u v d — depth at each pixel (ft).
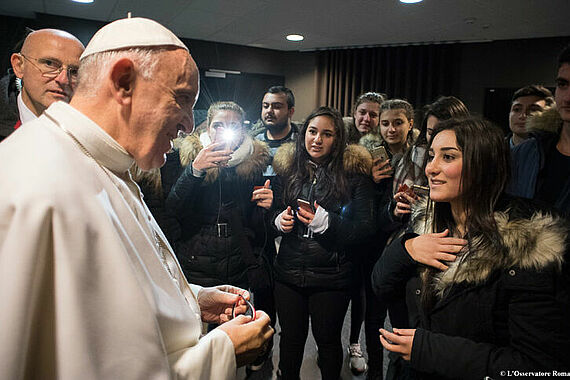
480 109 15.76
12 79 5.05
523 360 2.93
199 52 17.47
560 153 5.32
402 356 3.47
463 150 3.39
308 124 6.54
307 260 6.00
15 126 5.04
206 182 6.45
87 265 1.87
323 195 6.39
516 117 8.39
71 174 1.97
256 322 2.88
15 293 1.66
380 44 16.83
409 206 6.01
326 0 11.18
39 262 1.76
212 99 18.16
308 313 6.31
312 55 18.84
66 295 1.78
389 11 11.98
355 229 5.97
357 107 9.60
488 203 3.36
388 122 8.15
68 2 12.59
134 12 13.29
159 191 6.42
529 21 12.47
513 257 3.03
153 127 2.44
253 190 7.00
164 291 2.39
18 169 1.87
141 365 1.96
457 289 3.29
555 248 2.95
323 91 18.63
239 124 6.73
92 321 1.85
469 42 15.69
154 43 2.37
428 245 3.55
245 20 13.65
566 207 4.99
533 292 2.95
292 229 6.24
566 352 2.85
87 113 2.35
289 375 6.10
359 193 6.42
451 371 3.15
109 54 2.31
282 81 19.49
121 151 2.37
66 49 4.33
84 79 2.38
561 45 14.24
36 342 1.81
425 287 3.53
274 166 7.07
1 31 13.79
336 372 6.03
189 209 6.45
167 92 2.42
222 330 2.73
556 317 2.88
